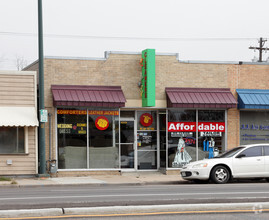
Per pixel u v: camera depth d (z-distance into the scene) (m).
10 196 12.55
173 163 21.47
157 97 21.42
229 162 17.39
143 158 21.97
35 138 19.70
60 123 20.25
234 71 22.27
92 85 20.80
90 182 17.61
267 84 22.55
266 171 17.58
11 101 19.52
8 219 8.78
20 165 19.50
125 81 21.20
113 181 18.08
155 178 19.42
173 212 9.48
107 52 21.05
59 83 20.47
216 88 21.97
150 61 20.41
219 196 12.06
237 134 22.17
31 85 19.75
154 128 22.06
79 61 20.72
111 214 9.30
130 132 21.84
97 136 20.66
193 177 17.39
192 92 21.52
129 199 11.48
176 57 21.73
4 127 19.48
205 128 21.86
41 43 18.78
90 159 20.55
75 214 9.27
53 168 19.75
